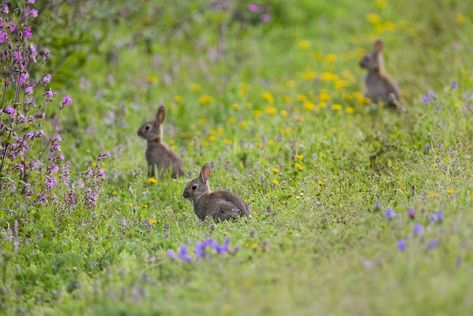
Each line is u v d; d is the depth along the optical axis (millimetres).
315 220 11047
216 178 14234
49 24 15859
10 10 15086
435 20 23312
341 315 8180
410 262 8914
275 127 16812
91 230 12312
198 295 8984
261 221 11508
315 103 18141
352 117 17141
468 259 8969
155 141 14906
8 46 12844
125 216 12961
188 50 22094
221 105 18594
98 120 17438
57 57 16688
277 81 20297
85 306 9516
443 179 12023
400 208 10945
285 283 8961
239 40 22719
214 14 23641
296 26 23859
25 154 13336
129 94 19094
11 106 13227
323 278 9031
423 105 16750
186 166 15258
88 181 13773
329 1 25188
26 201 12867
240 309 8461
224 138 16672
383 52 21578
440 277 8547
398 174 12992
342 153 14680
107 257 11180
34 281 10961
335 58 21172
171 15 22797
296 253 9844
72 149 16000
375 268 9016
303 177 13734
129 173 14891
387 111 17531
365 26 23984
